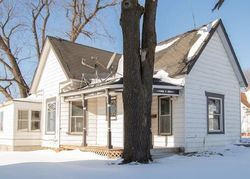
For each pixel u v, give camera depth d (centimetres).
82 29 3512
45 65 2325
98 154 1648
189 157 1547
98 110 2058
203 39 1878
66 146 1938
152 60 1371
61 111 2083
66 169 1138
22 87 3366
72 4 3497
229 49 2020
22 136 2303
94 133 2047
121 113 1888
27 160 1455
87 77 2069
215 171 1100
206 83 1866
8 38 3409
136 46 1338
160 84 1669
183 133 1712
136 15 1344
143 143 1333
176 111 1755
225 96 1991
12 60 3356
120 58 2428
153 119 1870
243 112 4606
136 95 1326
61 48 2220
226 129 1973
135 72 1328
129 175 1015
